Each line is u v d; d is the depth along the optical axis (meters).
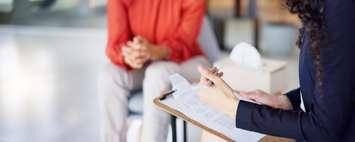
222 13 4.62
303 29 0.99
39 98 3.36
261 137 1.16
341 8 0.89
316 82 0.95
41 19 5.74
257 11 4.54
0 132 2.77
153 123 1.86
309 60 0.98
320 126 0.96
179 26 2.07
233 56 1.74
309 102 1.02
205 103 1.20
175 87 1.33
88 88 3.58
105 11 5.50
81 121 2.92
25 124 2.89
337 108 0.93
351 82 0.92
